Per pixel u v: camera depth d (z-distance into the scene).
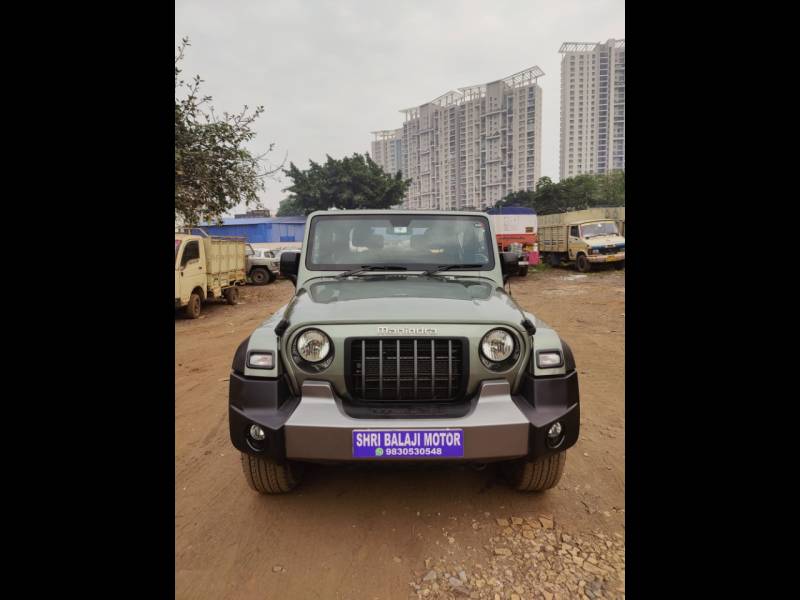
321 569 2.24
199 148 11.71
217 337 7.99
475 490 2.88
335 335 2.33
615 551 2.32
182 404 4.54
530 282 15.20
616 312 9.39
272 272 17.05
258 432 2.31
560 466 2.60
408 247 3.58
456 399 2.40
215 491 2.92
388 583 2.15
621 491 2.86
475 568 2.23
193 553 2.34
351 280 3.28
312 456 2.25
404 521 2.59
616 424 3.87
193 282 9.76
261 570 2.23
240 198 12.56
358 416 2.29
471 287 3.04
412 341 2.37
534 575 2.18
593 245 17.02
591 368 5.59
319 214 3.66
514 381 2.40
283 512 2.69
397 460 2.23
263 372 2.34
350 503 2.77
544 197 49.03
